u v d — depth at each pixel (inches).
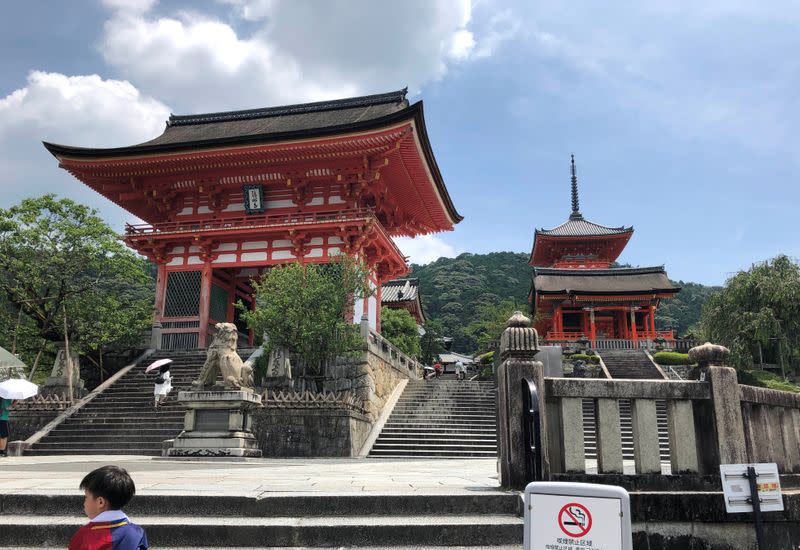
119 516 141.6
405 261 1498.5
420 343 2357.3
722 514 236.4
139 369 1059.9
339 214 1225.4
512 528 216.4
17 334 1003.9
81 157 1274.6
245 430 667.4
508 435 248.4
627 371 1526.8
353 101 1584.6
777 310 1481.3
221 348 674.2
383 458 721.0
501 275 4234.7
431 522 217.5
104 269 1034.1
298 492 237.8
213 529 211.6
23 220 983.6
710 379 263.0
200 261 1322.6
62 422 815.7
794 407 299.4
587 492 145.2
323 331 875.4
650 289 2161.7
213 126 1625.2
